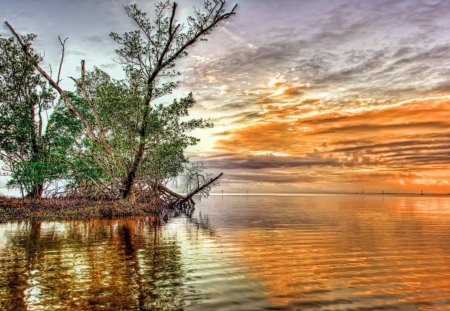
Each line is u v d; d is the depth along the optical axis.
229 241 13.05
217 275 7.91
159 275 7.86
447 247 11.72
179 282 7.30
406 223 19.91
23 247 11.40
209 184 33.28
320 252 10.81
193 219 22.66
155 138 26.08
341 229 16.89
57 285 7.02
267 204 47.31
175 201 33.84
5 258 9.64
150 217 24.38
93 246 11.73
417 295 6.53
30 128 26.30
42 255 10.11
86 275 7.82
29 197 27.02
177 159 30.84
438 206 41.94
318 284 7.23
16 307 5.76
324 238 13.85
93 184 28.42
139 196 29.84
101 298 6.23
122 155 26.19
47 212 22.58
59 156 26.25
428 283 7.35
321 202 56.59
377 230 16.42
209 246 11.90
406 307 5.87
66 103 25.83
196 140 27.08
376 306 5.91
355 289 6.90
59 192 28.52
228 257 10.00
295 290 6.81
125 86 25.47
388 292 6.71
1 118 23.64
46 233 14.91
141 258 9.80
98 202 26.48
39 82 26.56
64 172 27.14
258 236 14.39
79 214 23.00
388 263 9.26
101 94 25.44
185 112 25.56
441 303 6.07
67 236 14.07
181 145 26.81
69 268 8.49
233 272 8.20
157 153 26.94
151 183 30.94
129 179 27.17
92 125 27.75
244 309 5.75
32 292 6.55
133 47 25.70
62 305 5.86
